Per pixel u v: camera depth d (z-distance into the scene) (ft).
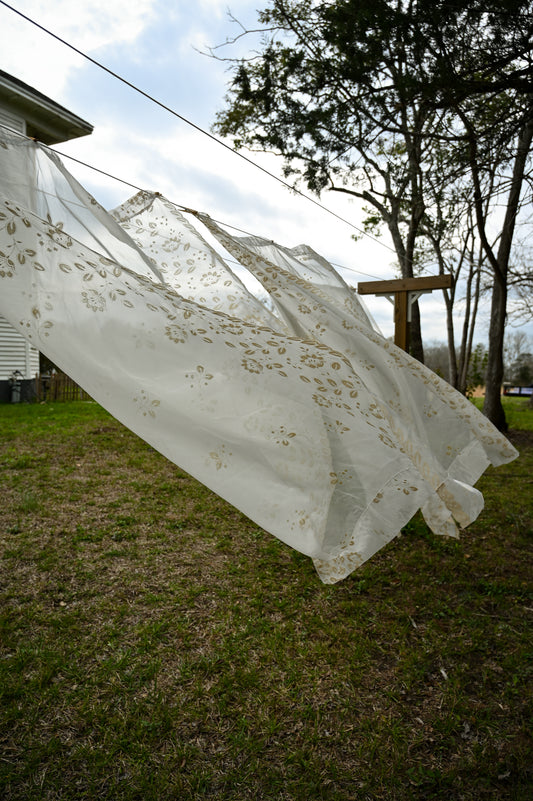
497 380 33.76
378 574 11.59
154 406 5.57
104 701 7.12
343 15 15.28
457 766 6.31
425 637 9.15
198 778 5.93
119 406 5.47
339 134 19.60
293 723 6.96
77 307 5.60
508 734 6.85
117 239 7.01
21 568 10.77
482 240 27.32
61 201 6.59
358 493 5.73
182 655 8.26
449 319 47.14
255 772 6.11
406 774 6.16
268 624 9.23
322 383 6.44
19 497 15.14
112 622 9.04
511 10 12.36
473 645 8.84
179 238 9.12
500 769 6.28
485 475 21.67
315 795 5.81
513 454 8.96
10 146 6.05
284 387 6.08
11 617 8.95
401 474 5.97
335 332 8.95
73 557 11.45
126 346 5.68
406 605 10.23
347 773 6.15
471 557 12.75
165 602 9.82
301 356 6.71
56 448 21.62
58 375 38.88
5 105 29.96
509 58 13.82
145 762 6.15
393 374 8.91
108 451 21.72
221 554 12.23
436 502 8.14
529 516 16.02
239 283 8.80
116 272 6.08
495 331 33.37
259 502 5.47
